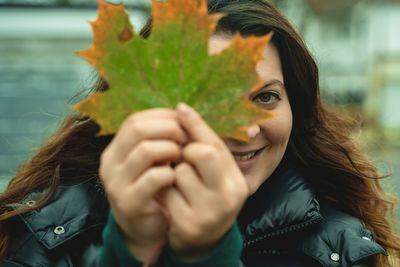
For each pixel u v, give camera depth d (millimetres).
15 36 3416
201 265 679
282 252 1078
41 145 1151
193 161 644
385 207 1250
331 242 1067
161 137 649
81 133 1088
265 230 1056
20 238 1029
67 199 1035
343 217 1120
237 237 693
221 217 649
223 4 1026
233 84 674
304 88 1108
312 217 1052
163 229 676
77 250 1012
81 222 1012
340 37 8664
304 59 1081
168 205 657
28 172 1093
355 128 1319
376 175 1236
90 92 1139
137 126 647
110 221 712
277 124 968
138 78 676
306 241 1072
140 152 644
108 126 674
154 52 676
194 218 648
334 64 7344
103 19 672
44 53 3457
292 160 1160
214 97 676
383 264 1170
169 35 675
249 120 672
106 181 658
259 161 978
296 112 1142
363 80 8820
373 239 1108
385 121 8383
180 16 674
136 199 648
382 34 8891
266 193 1079
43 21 3449
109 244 712
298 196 1065
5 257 1020
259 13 1016
